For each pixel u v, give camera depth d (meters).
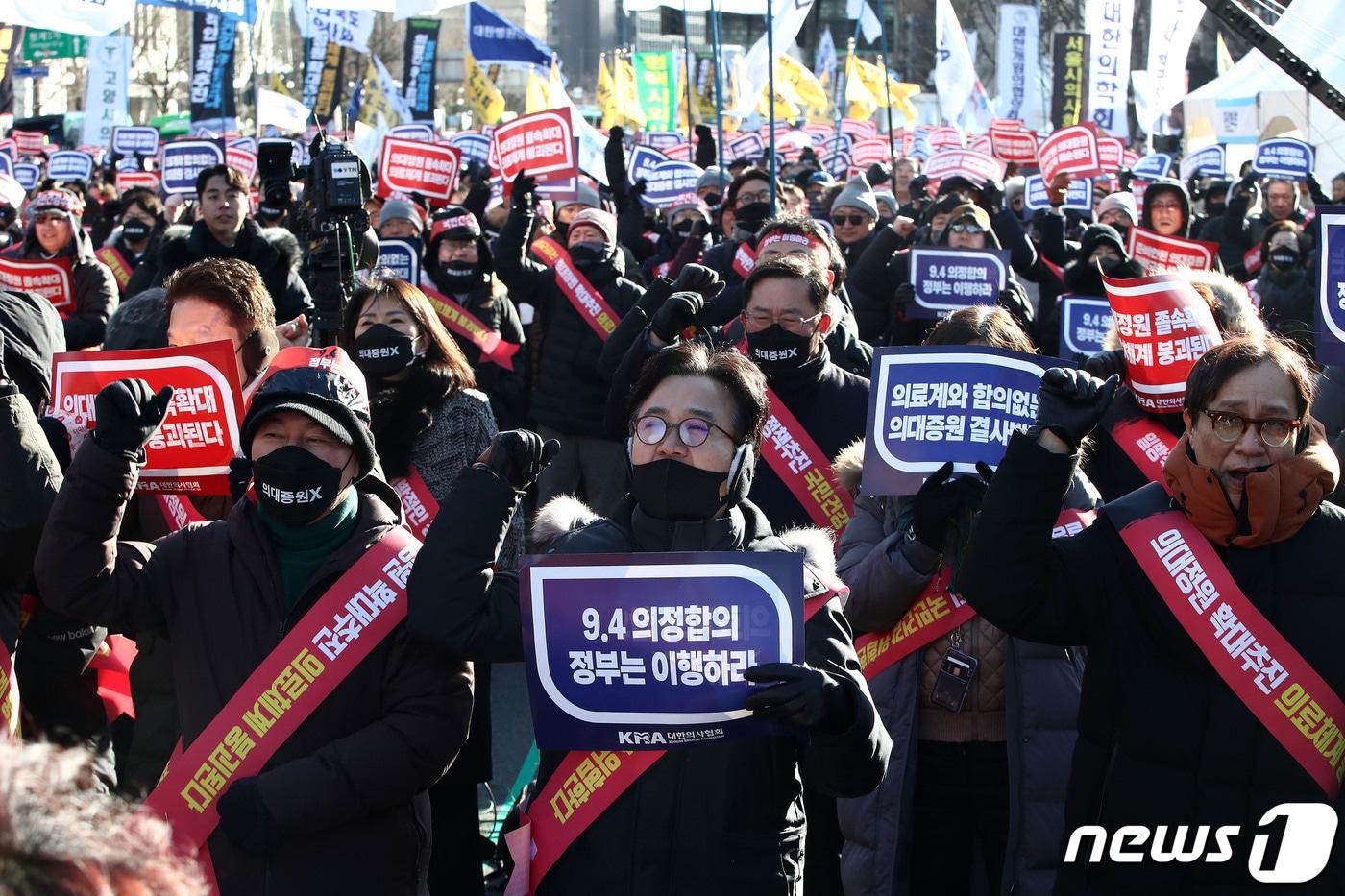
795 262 4.69
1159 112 17.92
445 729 3.03
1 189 12.69
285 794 2.89
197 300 4.17
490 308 8.48
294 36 34.00
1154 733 2.90
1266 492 2.80
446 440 4.58
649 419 2.88
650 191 14.82
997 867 3.88
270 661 3.01
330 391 3.07
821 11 44.22
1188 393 2.90
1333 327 4.45
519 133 10.66
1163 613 2.93
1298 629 2.87
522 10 51.41
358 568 3.06
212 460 3.77
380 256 8.57
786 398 4.75
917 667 3.87
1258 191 13.41
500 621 2.85
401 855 3.05
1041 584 2.90
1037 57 24.66
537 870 2.87
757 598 2.68
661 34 49.94
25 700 3.96
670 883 2.75
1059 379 2.83
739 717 2.69
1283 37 8.52
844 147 22.03
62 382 3.80
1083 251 7.77
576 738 2.72
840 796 2.72
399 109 27.91
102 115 25.92
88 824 1.21
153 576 3.11
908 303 6.85
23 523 3.38
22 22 9.19
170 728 3.81
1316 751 2.84
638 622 2.69
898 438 3.78
